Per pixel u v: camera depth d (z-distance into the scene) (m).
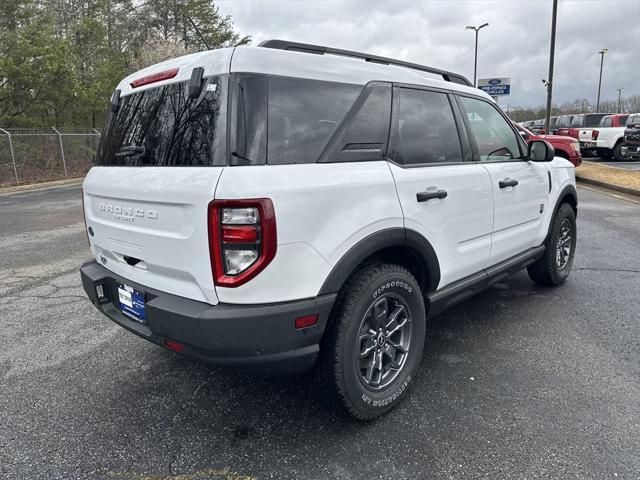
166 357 3.48
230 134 2.12
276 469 2.29
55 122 20.06
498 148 3.76
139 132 2.60
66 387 3.08
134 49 28.25
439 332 3.83
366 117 2.60
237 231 2.06
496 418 2.66
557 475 2.21
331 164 2.38
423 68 3.32
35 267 5.86
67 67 18.19
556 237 4.56
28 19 18.52
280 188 2.11
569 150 13.35
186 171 2.22
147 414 2.77
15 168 15.98
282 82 2.29
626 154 17.67
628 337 3.65
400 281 2.66
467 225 3.21
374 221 2.48
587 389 2.93
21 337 3.83
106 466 2.34
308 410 2.79
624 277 5.09
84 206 3.16
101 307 2.87
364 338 2.59
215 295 2.16
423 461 2.32
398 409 2.77
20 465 2.35
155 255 2.41
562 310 4.22
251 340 2.14
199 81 2.25
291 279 2.18
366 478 2.22
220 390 3.03
